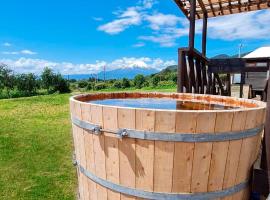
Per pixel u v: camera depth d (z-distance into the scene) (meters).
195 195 2.33
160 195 2.34
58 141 7.73
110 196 2.57
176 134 2.17
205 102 3.97
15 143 7.53
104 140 2.45
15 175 5.36
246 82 11.76
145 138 2.23
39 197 4.46
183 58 4.61
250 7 6.77
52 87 34.47
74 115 2.82
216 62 6.54
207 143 2.22
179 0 6.10
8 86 34.00
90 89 37.41
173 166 2.25
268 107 2.63
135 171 2.36
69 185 4.89
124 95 4.36
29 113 13.27
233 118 2.24
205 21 7.10
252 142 2.52
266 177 2.61
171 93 4.42
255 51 17.67
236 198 2.56
